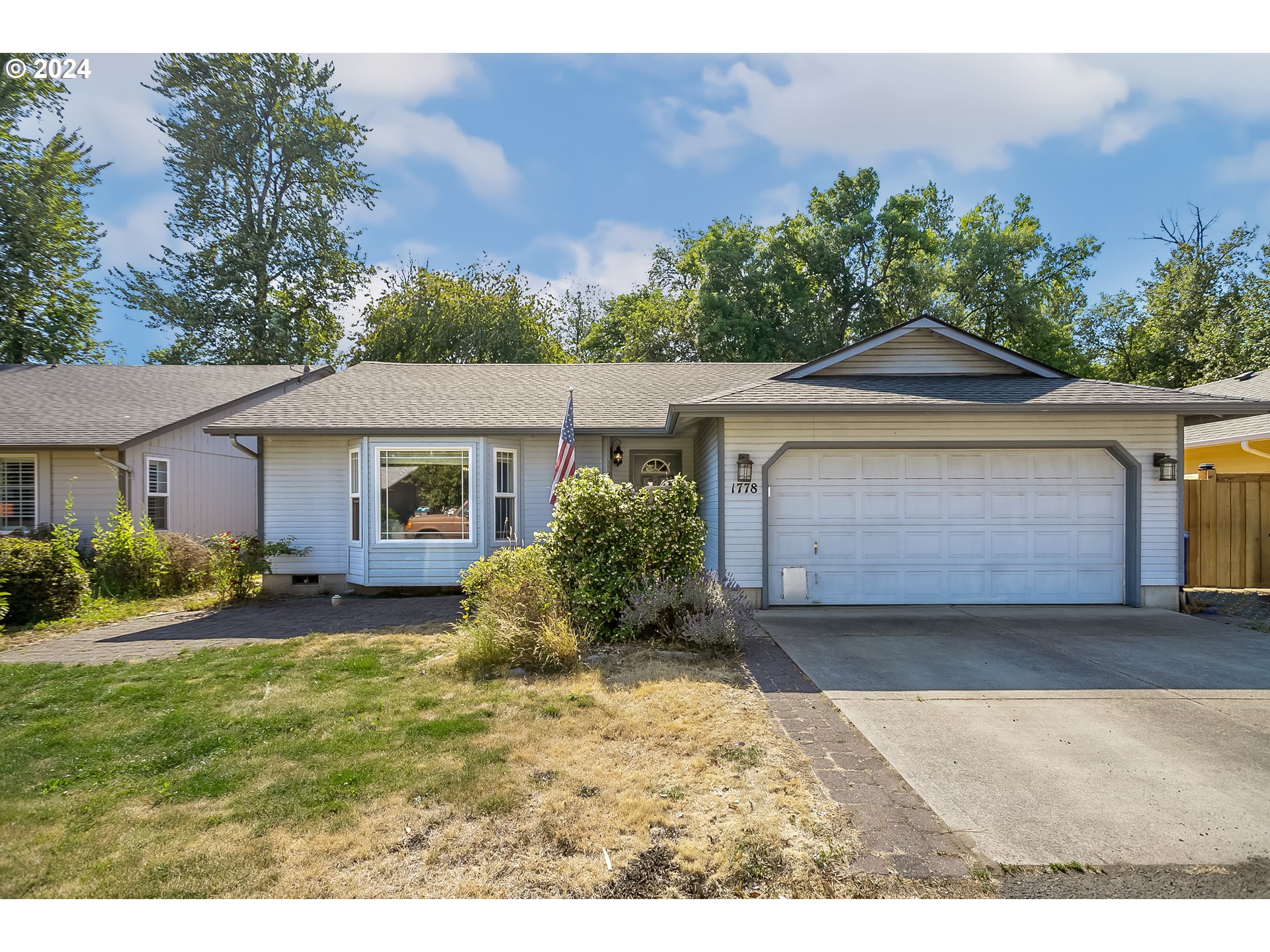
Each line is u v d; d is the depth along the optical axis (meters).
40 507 12.77
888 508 9.20
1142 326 32.03
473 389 13.23
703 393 13.26
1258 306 24.50
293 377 16.89
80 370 16.55
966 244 29.45
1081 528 9.14
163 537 11.88
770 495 9.21
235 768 3.88
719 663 6.18
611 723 4.55
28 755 4.13
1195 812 3.33
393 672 6.01
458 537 11.10
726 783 3.64
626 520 7.43
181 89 25.88
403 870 2.86
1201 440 12.73
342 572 11.48
